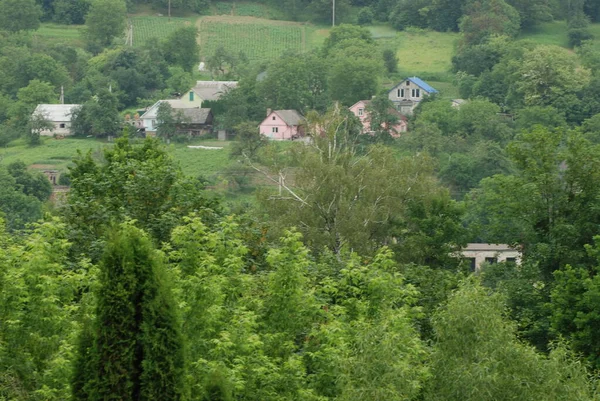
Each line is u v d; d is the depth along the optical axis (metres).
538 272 51.31
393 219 67.50
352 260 36.25
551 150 54.69
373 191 66.94
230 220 35.22
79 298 31.75
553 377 27.27
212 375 22.73
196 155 127.38
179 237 31.97
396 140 127.06
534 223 53.62
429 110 136.75
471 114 132.88
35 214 93.56
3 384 25.69
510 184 54.75
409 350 28.44
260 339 29.50
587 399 27.47
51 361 26.45
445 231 60.72
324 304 32.62
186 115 144.12
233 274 31.55
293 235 33.28
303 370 29.02
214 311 28.16
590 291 41.50
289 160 74.75
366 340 26.92
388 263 36.19
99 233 39.31
